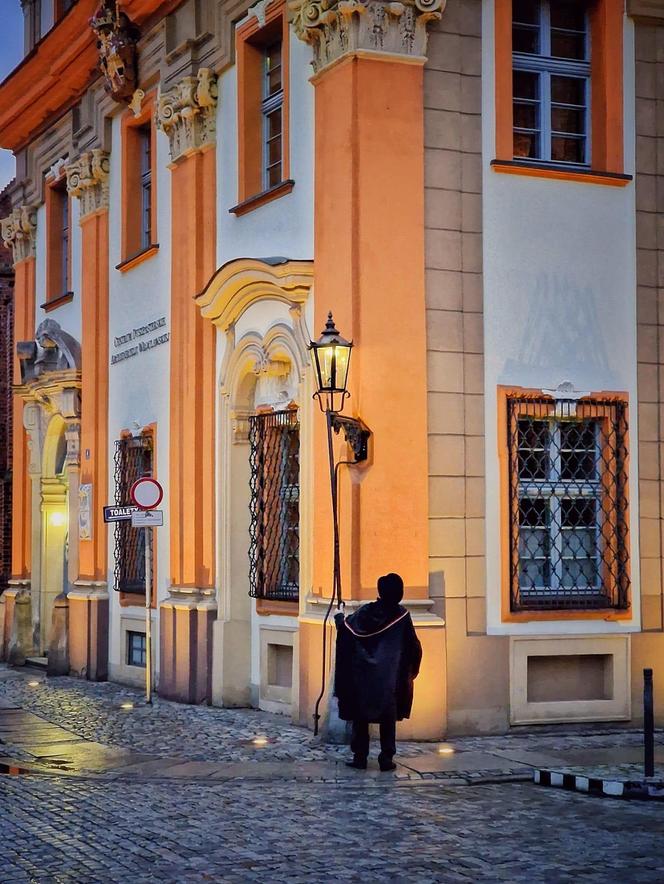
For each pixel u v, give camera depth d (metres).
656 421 15.07
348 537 13.76
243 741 13.77
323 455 14.31
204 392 17.27
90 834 9.45
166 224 18.66
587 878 8.09
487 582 14.21
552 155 15.10
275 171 16.39
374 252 13.90
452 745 13.38
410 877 8.14
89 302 21.41
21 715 16.41
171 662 17.64
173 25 18.30
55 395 22.50
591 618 14.56
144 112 19.45
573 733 14.30
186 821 9.88
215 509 17.03
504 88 14.57
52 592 24.08
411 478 13.86
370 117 13.95
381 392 13.82
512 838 9.22
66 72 21.78
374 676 11.88
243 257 15.82
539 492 14.67
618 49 15.07
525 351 14.52
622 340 14.97
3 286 29.77
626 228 15.06
